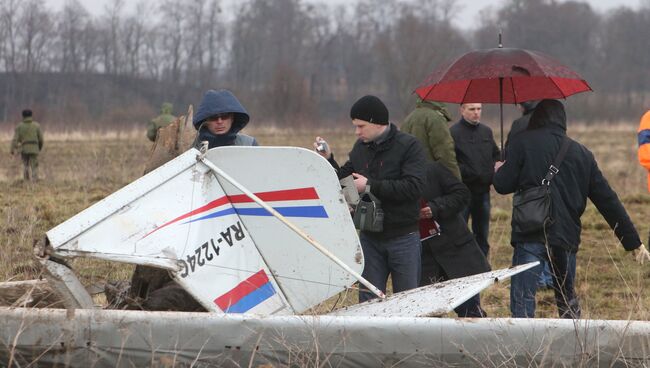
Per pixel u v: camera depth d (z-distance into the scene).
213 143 24.86
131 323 17.78
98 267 29.09
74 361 17.75
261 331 17.97
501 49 28.25
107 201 19.11
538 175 25.27
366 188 25.00
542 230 25.09
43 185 68.56
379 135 25.52
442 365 18.20
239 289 20.12
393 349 18.14
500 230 48.41
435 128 31.66
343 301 25.39
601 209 25.89
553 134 25.50
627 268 38.47
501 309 30.48
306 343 18.00
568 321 18.53
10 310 17.73
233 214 20.66
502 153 29.84
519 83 29.50
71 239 18.52
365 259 26.00
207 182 20.39
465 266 28.09
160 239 19.36
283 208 20.84
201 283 19.62
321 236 20.91
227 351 17.92
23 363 17.75
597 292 34.47
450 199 28.02
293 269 20.89
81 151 113.88
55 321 17.70
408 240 25.58
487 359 18.25
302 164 20.72
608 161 99.38
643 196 63.88
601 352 18.44
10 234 38.97
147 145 128.50
